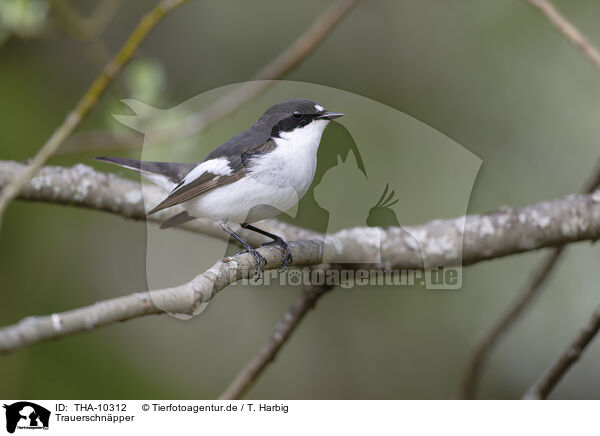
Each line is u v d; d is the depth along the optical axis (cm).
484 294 1067
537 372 1060
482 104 1074
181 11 1120
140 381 1064
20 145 1027
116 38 1106
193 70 1102
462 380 755
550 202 651
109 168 957
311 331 1133
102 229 1105
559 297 1050
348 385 1107
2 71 1055
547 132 1048
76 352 1063
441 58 1102
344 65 1103
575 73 1032
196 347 1108
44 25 757
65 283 1060
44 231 1067
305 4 1125
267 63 1106
